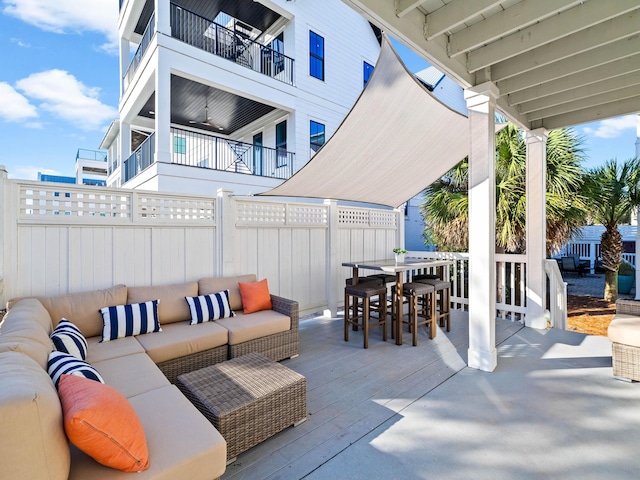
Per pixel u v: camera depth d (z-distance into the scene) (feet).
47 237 11.24
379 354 13.82
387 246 24.35
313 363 12.88
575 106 14.87
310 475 7.02
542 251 17.28
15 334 6.56
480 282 12.26
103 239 12.34
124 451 4.92
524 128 16.51
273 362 9.67
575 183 21.58
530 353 13.82
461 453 7.64
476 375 11.73
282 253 18.07
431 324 15.94
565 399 9.97
